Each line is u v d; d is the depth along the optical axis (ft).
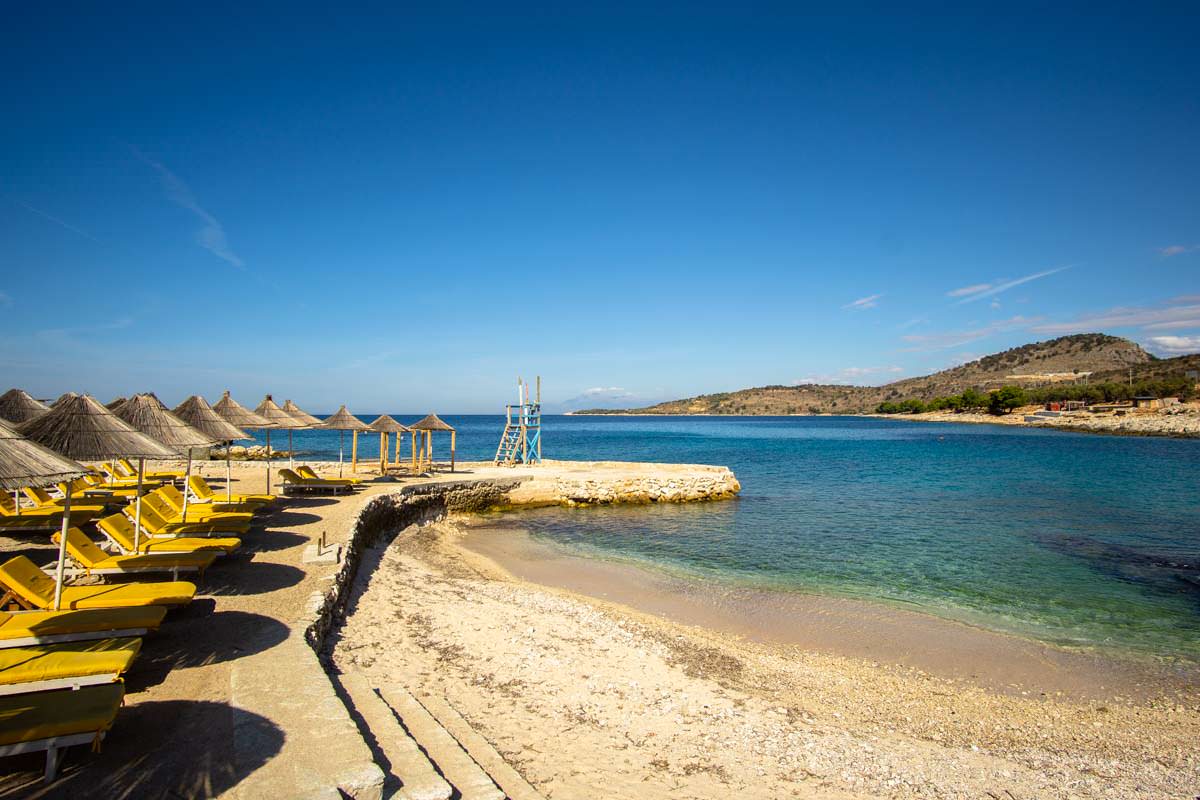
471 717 24.98
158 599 25.82
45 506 51.21
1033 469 139.54
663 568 56.54
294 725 18.34
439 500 84.53
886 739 26.63
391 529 69.00
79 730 15.74
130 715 19.11
